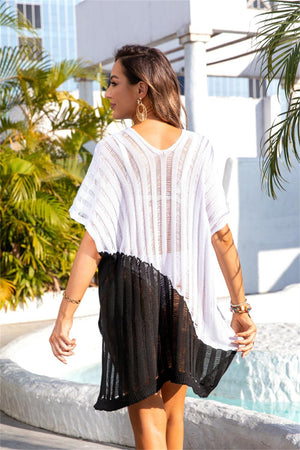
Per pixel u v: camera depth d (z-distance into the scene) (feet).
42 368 16.19
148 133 6.27
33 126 26.25
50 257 24.45
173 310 6.19
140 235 6.06
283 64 12.41
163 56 6.52
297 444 7.95
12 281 23.29
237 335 6.62
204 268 6.36
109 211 6.01
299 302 21.93
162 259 6.16
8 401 12.12
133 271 6.03
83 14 38.55
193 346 6.31
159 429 6.22
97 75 26.55
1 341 19.61
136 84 6.38
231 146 50.55
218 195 6.42
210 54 42.39
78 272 5.99
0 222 24.13
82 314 23.68
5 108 25.58
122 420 10.06
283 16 12.57
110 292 6.06
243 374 13.83
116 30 35.14
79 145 26.32
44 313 23.56
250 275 30.27
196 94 29.60
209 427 9.16
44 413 11.15
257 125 51.21
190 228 6.26
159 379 6.18
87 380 15.97
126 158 6.10
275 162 12.86
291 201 31.07
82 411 10.54
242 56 41.32
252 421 8.76
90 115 27.02
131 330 6.00
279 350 13.76
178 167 6.24
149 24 32.09
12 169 22.33
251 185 30.22
